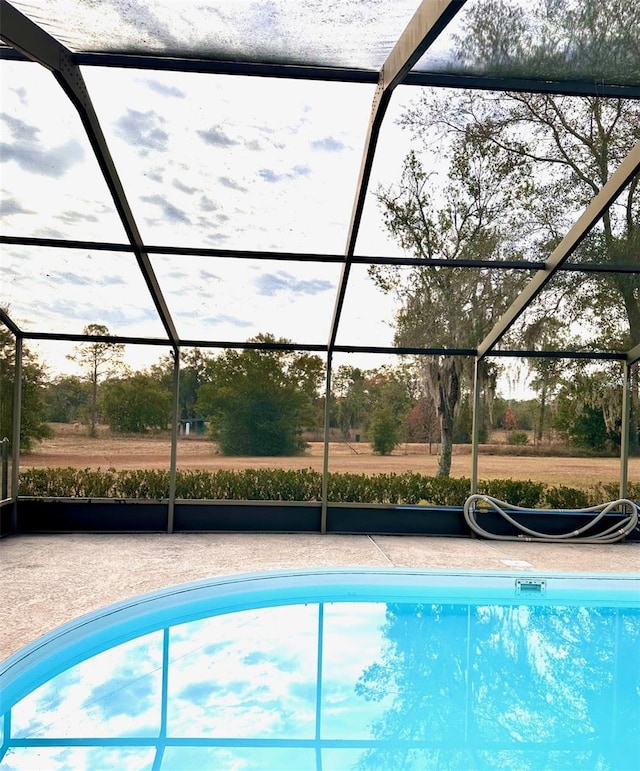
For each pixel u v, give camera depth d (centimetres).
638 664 418
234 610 477
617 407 766
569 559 589
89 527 664
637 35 358
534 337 699
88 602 396
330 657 410
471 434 774
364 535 694
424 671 398
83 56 380
